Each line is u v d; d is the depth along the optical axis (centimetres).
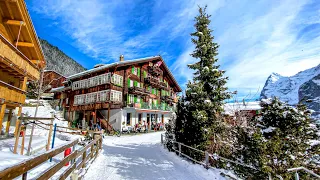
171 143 1291
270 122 606
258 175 584
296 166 547
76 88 3228
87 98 2998
